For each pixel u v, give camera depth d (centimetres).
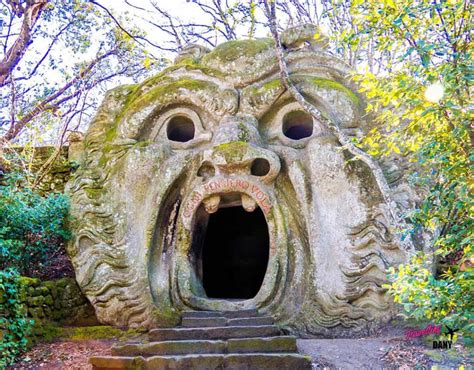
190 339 649
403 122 739
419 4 498
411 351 618
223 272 1188
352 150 698
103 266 788
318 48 862
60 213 817
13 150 938
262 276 1178
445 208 530
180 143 852
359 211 752
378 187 755
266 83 842
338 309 721
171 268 789
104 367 598
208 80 864
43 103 1112
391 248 728
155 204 809
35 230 797
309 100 827
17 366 654
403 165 769
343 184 767
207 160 794
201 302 752
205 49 917
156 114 863
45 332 734
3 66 962
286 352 605
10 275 677
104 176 841
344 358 625
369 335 704
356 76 613
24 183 900
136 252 794
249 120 826
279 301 741
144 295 764
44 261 848
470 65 468
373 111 800
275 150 816
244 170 788
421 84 505
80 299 815
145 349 618
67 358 680
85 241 810
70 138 962
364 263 729
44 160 1005
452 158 497
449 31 511
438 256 741
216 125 849
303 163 801
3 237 768
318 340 687
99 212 815
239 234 1202
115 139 862
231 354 592
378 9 559
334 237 754
